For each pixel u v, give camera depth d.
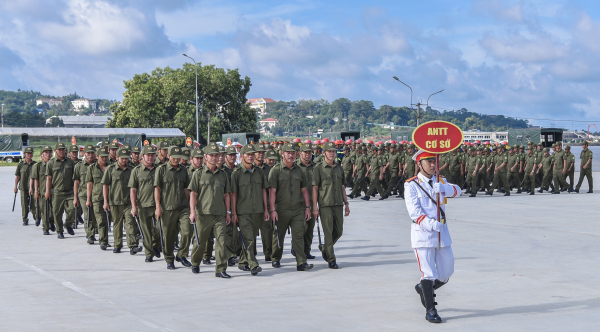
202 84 70.31
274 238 9.25
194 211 8.65
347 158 22.70
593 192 24.12
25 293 7.43
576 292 7.29
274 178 9.10
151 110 71.50
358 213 16.95
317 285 7.90
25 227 14.43
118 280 8.32
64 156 12.63
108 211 11.39
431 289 6.04
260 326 5.89
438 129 6.21
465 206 18.50
